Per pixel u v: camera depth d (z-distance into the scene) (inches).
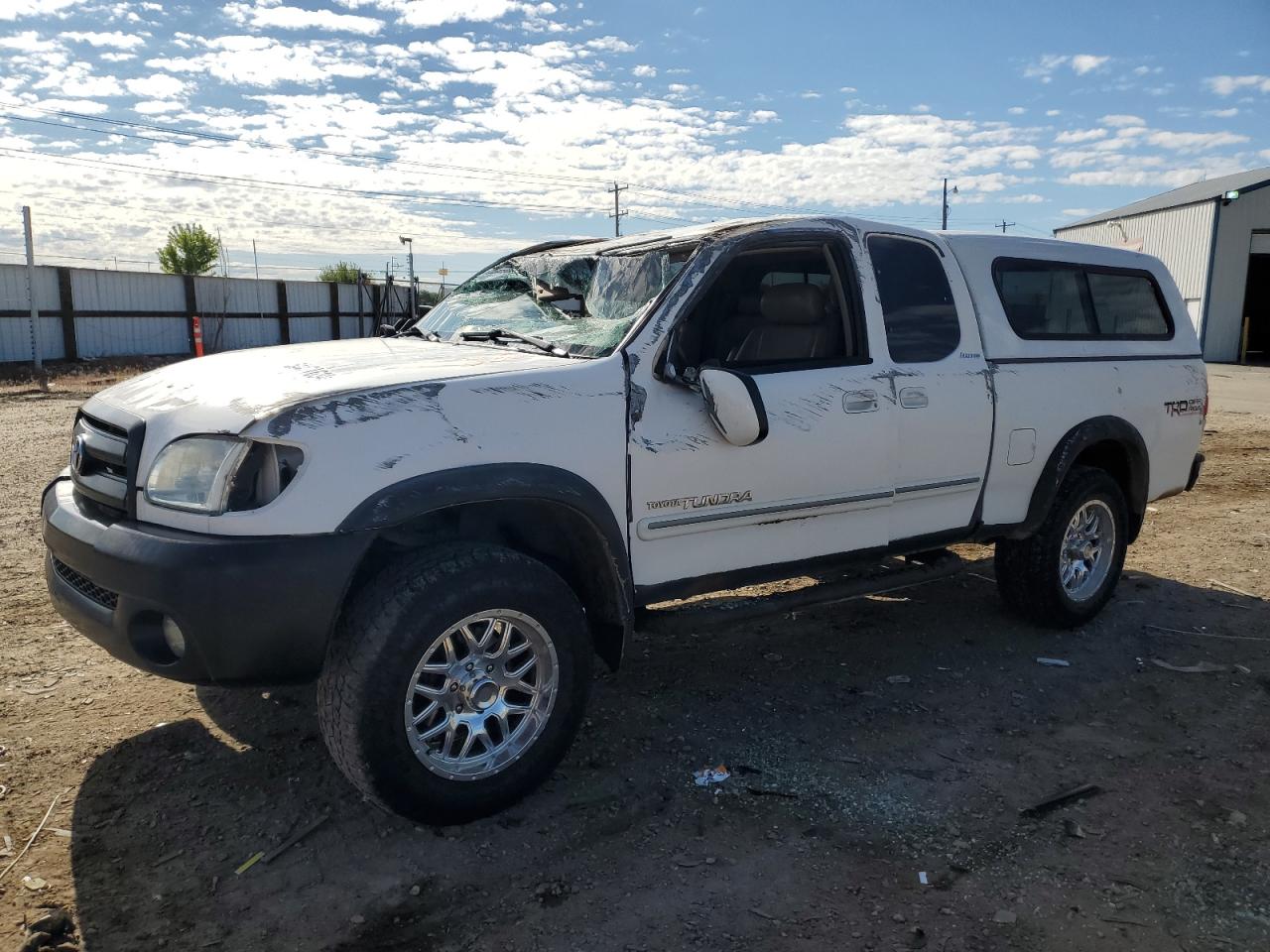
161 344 1070.4
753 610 153.6
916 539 173.0
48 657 176.7
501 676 127.5
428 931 105.7
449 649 123.3
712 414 135.3
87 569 118.0
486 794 125.1
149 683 167.2
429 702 126.0
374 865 117.3
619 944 103.7
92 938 103.0
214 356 154.9
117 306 1018.1
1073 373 194.4
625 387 135.7
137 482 120.8
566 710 131.5
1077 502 196.9
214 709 157.4
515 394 127.0
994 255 188.4
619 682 173.9
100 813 126.7
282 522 111.3
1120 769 143.9
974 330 179.6
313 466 112.8
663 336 140.5
